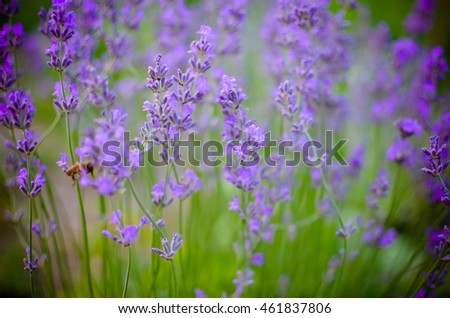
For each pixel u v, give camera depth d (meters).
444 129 0.61
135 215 0.69
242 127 0.56
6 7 0.58
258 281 0.66
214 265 0.69
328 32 0.68
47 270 0.61
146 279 0.64
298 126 0.58
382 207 0.73
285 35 0.64
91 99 0.58
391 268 0.69
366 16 0.81
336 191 0.66
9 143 0.58
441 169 0.56
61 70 0.56
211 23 0.69
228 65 0.70
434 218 0.65
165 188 0.56
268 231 0.60
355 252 0.64
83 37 0.62
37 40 0.76
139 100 0.68
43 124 0.94
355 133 0.78
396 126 0.63
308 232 0.68
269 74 0.69
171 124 0.56
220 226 0.70
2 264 0.71
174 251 0.55
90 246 0.72
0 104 0.56
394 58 0.72
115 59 0.64
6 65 0.56
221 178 0.69
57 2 0.55
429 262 0.61
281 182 0.63
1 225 0.74
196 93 0.56
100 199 0.61
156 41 0.69
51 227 0.61
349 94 0.77
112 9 0.63
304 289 0.68
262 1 0.85
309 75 0.60
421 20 0.75
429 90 0.65
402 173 0.72
